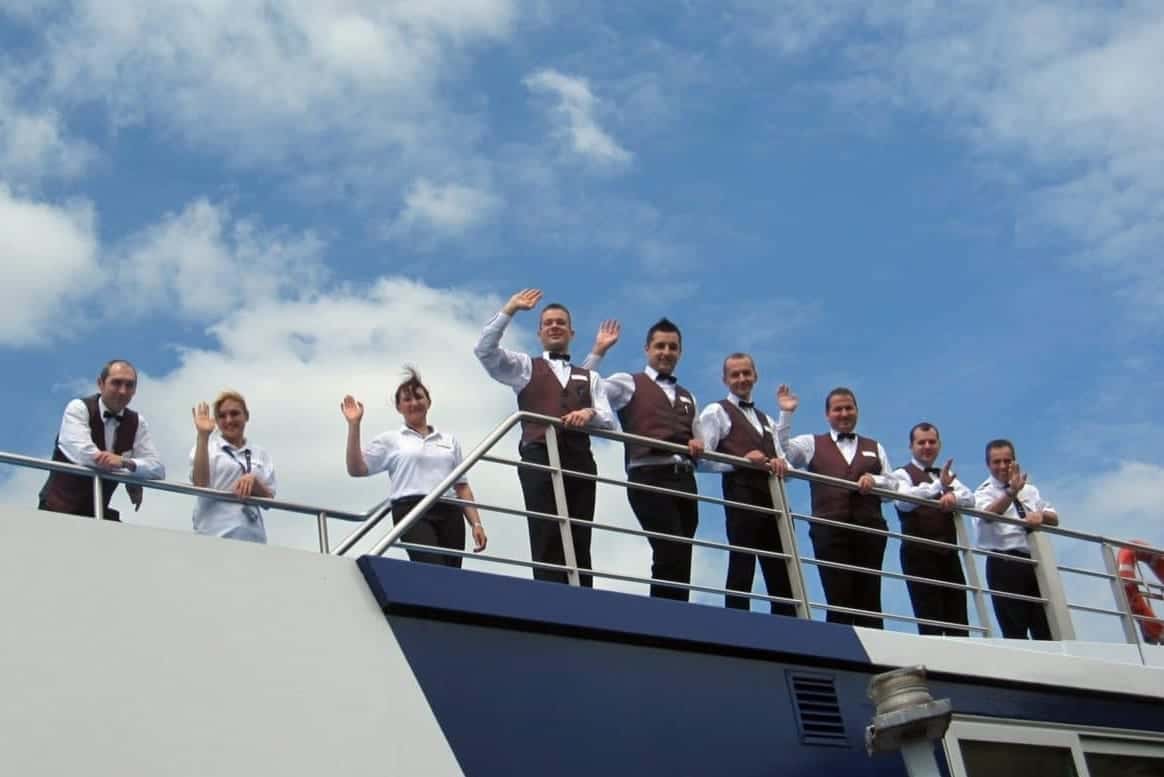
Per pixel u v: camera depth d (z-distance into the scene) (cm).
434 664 746
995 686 980
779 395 1132
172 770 647
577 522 876
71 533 669
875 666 924
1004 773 960
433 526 935
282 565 727
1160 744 1053
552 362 1032
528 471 998
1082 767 996
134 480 747
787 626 896
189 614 684
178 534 700
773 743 852
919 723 759
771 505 1081
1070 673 1020
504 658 771
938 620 1173
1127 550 1278
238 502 783
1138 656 1174
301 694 696
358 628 732
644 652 827
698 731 823
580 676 794
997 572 1217
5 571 644
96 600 661
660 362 1066
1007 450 1238
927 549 1182
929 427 1217
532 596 795
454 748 729
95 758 631
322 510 806
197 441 839
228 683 679
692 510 1036
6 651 629
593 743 778
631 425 1050
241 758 667
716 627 859
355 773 695
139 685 655
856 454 1148
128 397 848
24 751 616
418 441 956
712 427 1085
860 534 1124
